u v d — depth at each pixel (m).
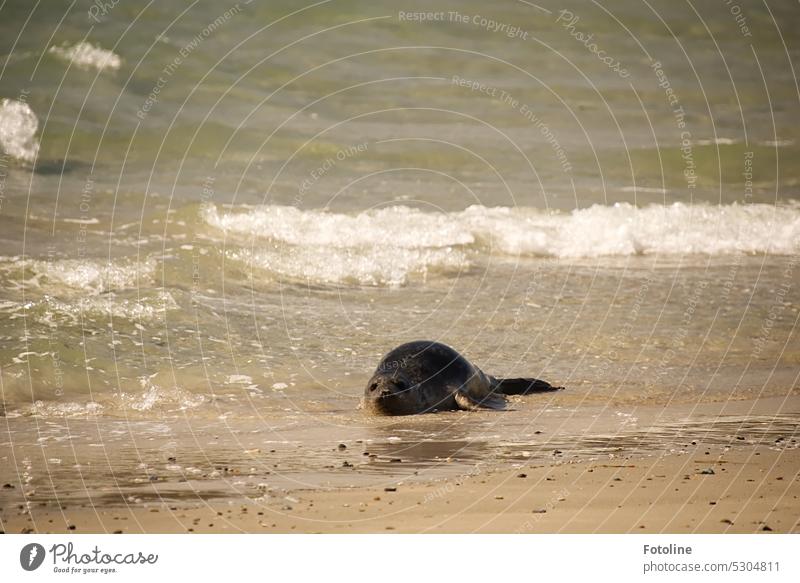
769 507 24.97
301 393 39.91
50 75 83.06
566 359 45.19
